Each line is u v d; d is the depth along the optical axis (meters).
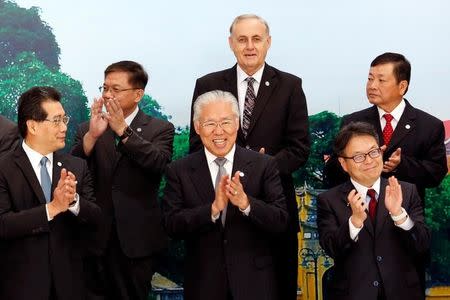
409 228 4.26
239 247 4.33
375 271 4.30
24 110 4.43
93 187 5.13
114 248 5.12
